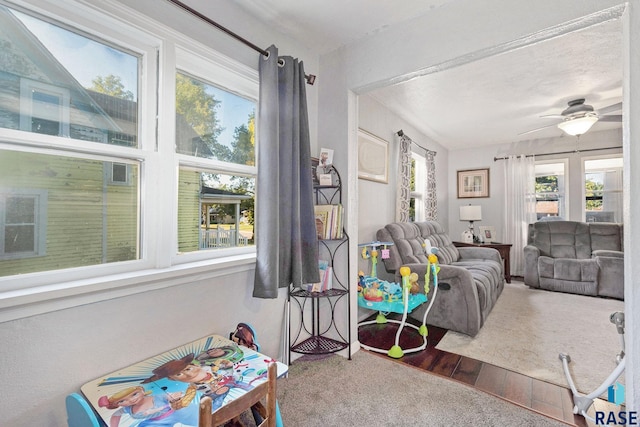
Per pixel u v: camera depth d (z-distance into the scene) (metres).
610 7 1.32
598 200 4.60
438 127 4.29
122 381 1.13
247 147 1.94
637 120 1.25
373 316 3.15
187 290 1.50
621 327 1.56
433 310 2.75
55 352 1.09
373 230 3.23
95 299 1.18
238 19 1.79
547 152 4.82
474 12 1.67
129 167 1.39
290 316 2.12
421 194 4.67
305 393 1.72
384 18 1.91
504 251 4.64
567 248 4.27
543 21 1.47
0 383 0.99
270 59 1.77
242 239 1.92
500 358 2.19
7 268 1.07
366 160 3.10
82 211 1.25
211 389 1.08
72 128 1.22
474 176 5.44
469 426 1.47
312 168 2.21
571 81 2.82
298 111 1.92
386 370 2.00
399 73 1.96
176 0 1.37
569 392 1.77
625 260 1.29
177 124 1.58
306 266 1.99
